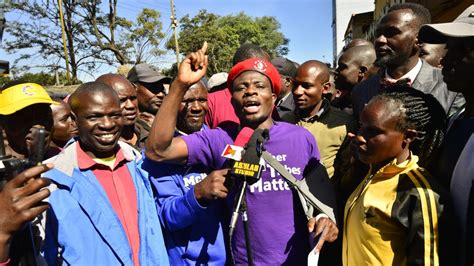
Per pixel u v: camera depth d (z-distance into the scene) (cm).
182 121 345
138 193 253
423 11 319
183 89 239
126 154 270
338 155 329
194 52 239
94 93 254
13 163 186
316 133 386
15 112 245
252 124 253
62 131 388
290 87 530
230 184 230
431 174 242
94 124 254
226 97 427
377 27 333
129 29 3238
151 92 457
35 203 176
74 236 224
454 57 218
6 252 175
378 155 228
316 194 247
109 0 3206
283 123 264
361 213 226
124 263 232
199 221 256
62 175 234
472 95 222
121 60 3278
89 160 251
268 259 246
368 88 347
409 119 223
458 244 198
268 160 240
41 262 209
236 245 252
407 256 206
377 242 217
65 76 3183
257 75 249
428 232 199
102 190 244
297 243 249
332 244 300
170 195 260
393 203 213
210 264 256
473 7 229
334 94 537
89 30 3241
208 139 257
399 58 317
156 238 246
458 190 198
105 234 231
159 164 262
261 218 246
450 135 228
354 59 487
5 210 173
